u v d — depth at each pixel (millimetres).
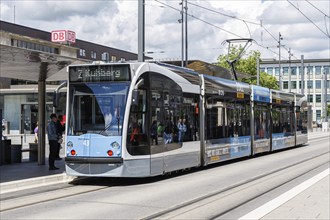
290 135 30391
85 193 12570
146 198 11570
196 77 17656
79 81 14328
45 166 18344
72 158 14047
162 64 15508
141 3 21453
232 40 31328
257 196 11852
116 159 13523
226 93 20266
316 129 83438
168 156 15266
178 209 10156
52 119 16969
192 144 16953
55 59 15289
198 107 17641
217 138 19094
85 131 14016
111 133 13734
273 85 69938
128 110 13742
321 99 118875
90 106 14094
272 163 20812
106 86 14031
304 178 15469
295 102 31844
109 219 9109
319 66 119625
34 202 11125
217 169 18422
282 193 12305
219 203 10867
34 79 19359
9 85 56781
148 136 14250
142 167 14023
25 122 47531
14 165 18766
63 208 10305
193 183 14312
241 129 21906
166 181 14883
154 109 14625
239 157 21656
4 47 13180
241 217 9227
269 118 26297
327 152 27828
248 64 63312
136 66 14094
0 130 18672
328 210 9875
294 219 8977
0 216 9461
